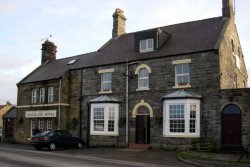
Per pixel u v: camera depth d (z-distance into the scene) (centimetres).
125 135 2750
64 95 3241
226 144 2286
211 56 2406
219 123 2317
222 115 2325
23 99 3700
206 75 2411
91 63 3139
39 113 3431
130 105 2766
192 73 2478
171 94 2491
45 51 4141
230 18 2764
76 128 3125
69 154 2200
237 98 2278
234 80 2733
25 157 1891
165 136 2477
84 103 3112
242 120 2244
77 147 2717
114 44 3294
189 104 2391
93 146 2872
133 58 2816
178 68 2562
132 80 2784
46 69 3816
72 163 1648
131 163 1738
